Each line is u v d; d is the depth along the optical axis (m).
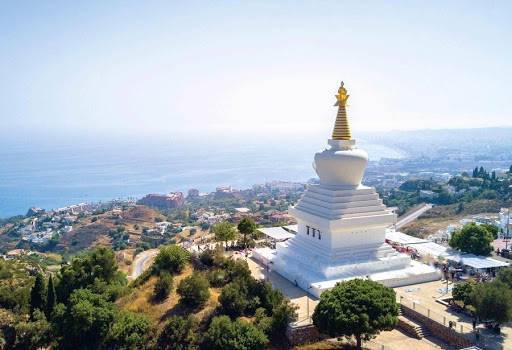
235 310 52.59
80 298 54.78
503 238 96.25
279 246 74.06
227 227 84.56
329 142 69.56
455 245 76.62
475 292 50.03
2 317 57.69
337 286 48.84
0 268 77.44
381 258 65.69
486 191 178.50
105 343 50.66
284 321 50.28
